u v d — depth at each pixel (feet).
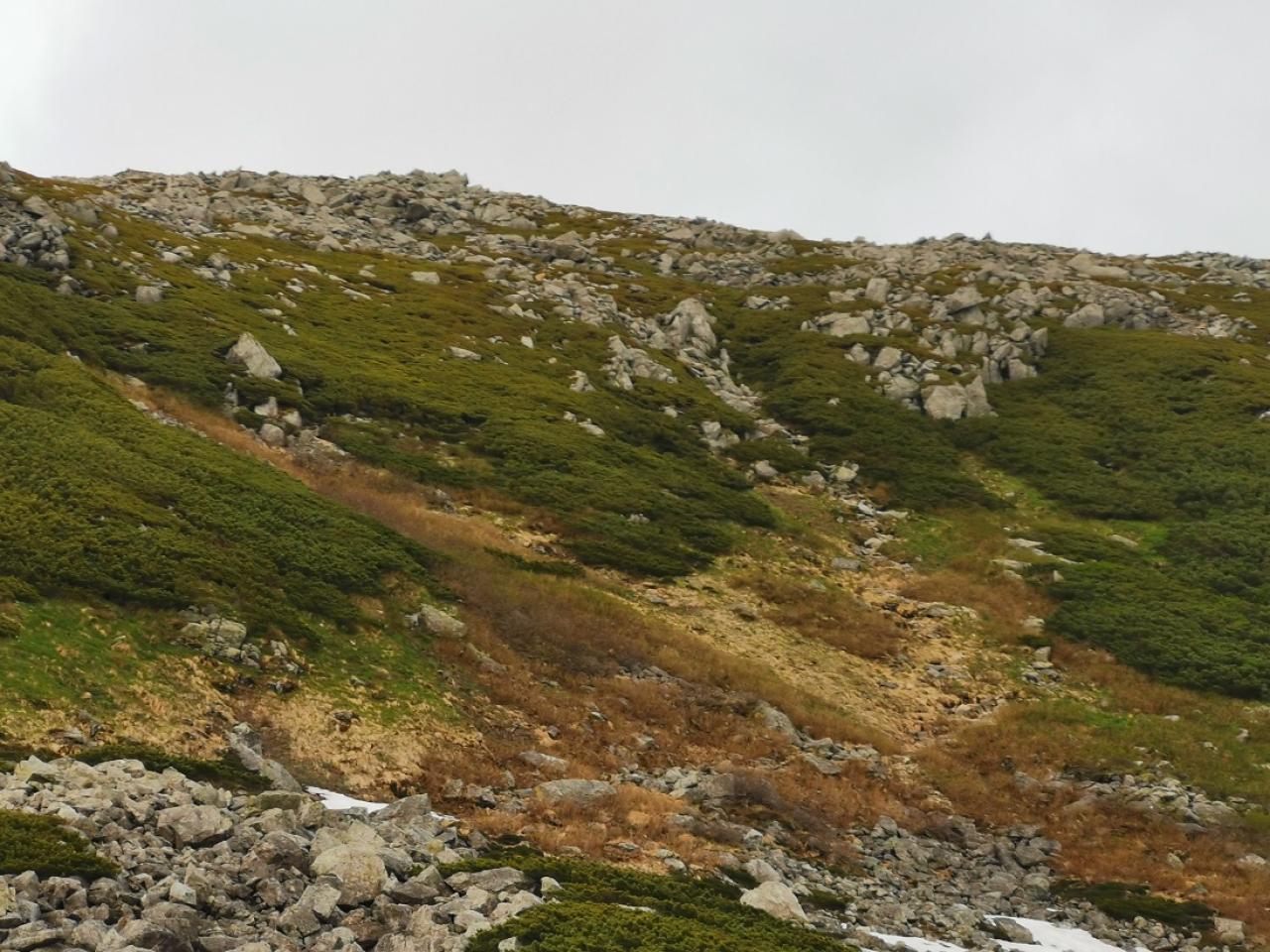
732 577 156.15
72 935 39.09
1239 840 103.96
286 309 215.72
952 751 120.16
